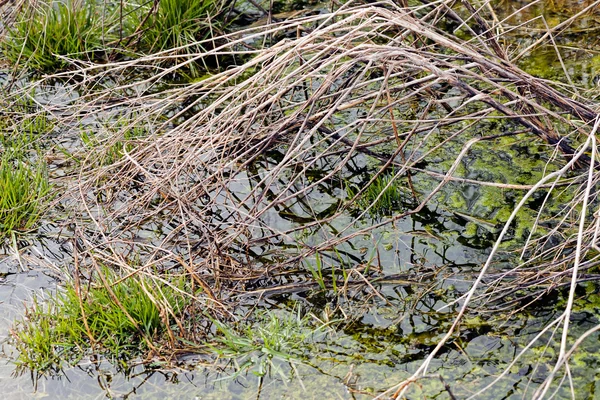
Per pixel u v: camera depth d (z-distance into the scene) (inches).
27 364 118.0
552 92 127.1
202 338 121.9
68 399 111.5
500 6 222.8
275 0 243.1
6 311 129.5
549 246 134.8
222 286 132.6
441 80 123.0
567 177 152.5
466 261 134.9
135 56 215.6
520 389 107.4
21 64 212.8
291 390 111.0
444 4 144.7
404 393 108.3
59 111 192.4
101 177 163.9
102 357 119.1
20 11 211.8
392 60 125.7
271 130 159.8
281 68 134.9
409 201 152.7
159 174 148.8
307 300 129.3
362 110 182.7
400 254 138.5
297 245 143.3
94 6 226.2
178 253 141.3
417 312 124.1
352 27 126.1
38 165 165.2
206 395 111.0
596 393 105.1
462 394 107.3
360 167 165.5
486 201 149.8
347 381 111.3
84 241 136.7
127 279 128.3
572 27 208.8
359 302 127.6
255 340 119.5
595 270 127.2
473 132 171.0
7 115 190.1
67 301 124.6
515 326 119.3
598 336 115.3
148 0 222.4
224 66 215.8
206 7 222.2
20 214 153.8
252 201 157.8
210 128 137.0
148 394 111.8
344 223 149.4
